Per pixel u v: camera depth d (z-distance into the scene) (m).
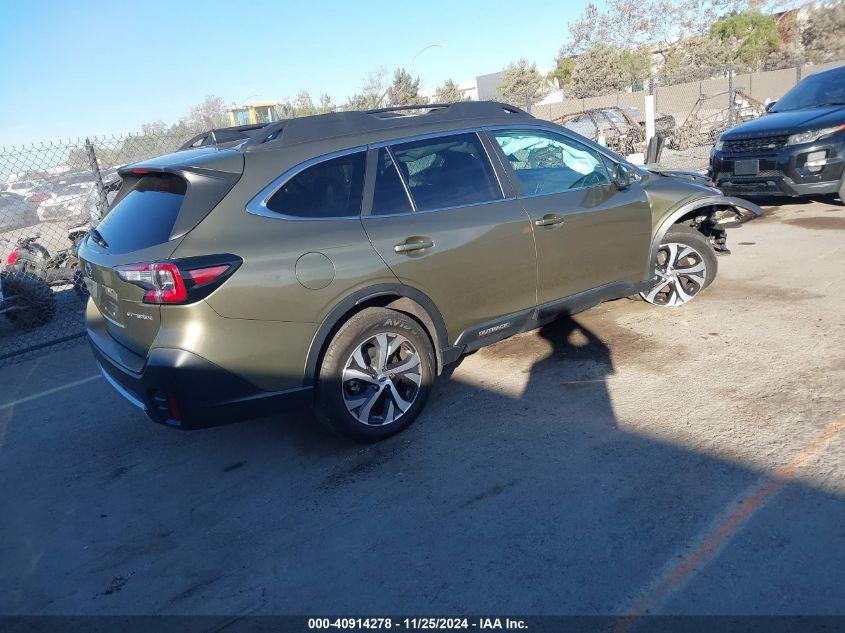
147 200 3.75
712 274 5.67
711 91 28.58
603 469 3.47
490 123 4.50
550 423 4.02
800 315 5.21
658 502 3.15
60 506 3.81
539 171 4.64
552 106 31.55
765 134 8.62
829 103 8.98
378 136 4.02
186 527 3.46
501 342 5.39
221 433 4.47
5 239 9.17
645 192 5.18
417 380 4.05
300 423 4.47
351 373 3.78
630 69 44.53
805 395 3.96
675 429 3.77
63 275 9.13
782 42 45.88
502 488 3.42
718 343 4.86
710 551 2.78
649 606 2.54
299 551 3.14
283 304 3.48
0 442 4.73
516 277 4.39
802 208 9.04
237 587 2.95
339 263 3.64
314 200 3.71
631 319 5.55
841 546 2.72
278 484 3.75
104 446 4.51
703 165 15.41
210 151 3.86
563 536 3.00
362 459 3.89
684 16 48.75
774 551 2.74
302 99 32.88
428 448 3.91
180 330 3.30
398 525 3.23
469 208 4.20
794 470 3.25
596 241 4.82
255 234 3.47
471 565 2.89
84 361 6.45
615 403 4.16
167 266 3.24
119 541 3.41
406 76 33.03
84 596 3.02
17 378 6.14
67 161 8.02
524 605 2.63
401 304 4.00
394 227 3.88
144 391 3.45
